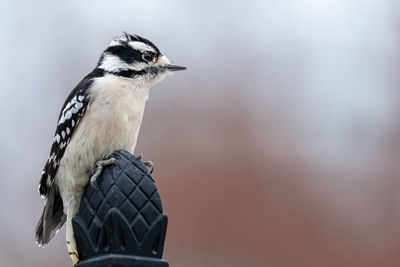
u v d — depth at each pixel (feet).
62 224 30.04
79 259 21.06
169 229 44.65
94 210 20.36
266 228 44.55
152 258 19.39
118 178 19.94
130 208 19.51
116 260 18.84
